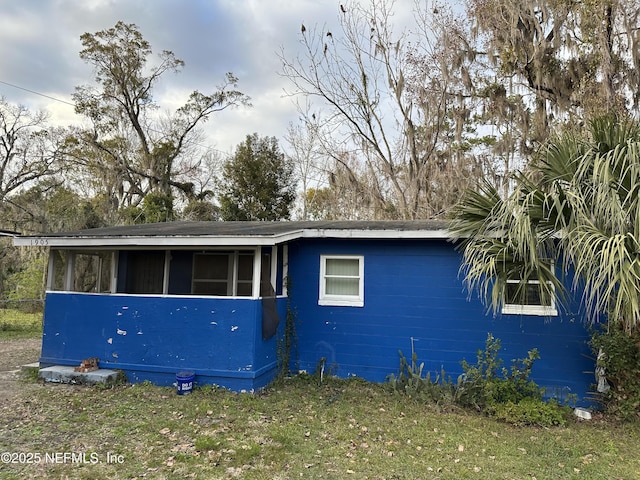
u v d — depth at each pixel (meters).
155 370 7.14
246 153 25.83
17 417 5.55
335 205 22.83
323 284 8.12
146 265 9.99
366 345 7.79
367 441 5.02
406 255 7.74
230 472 4.13
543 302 5.58
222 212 24.97
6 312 16.14
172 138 27.81
